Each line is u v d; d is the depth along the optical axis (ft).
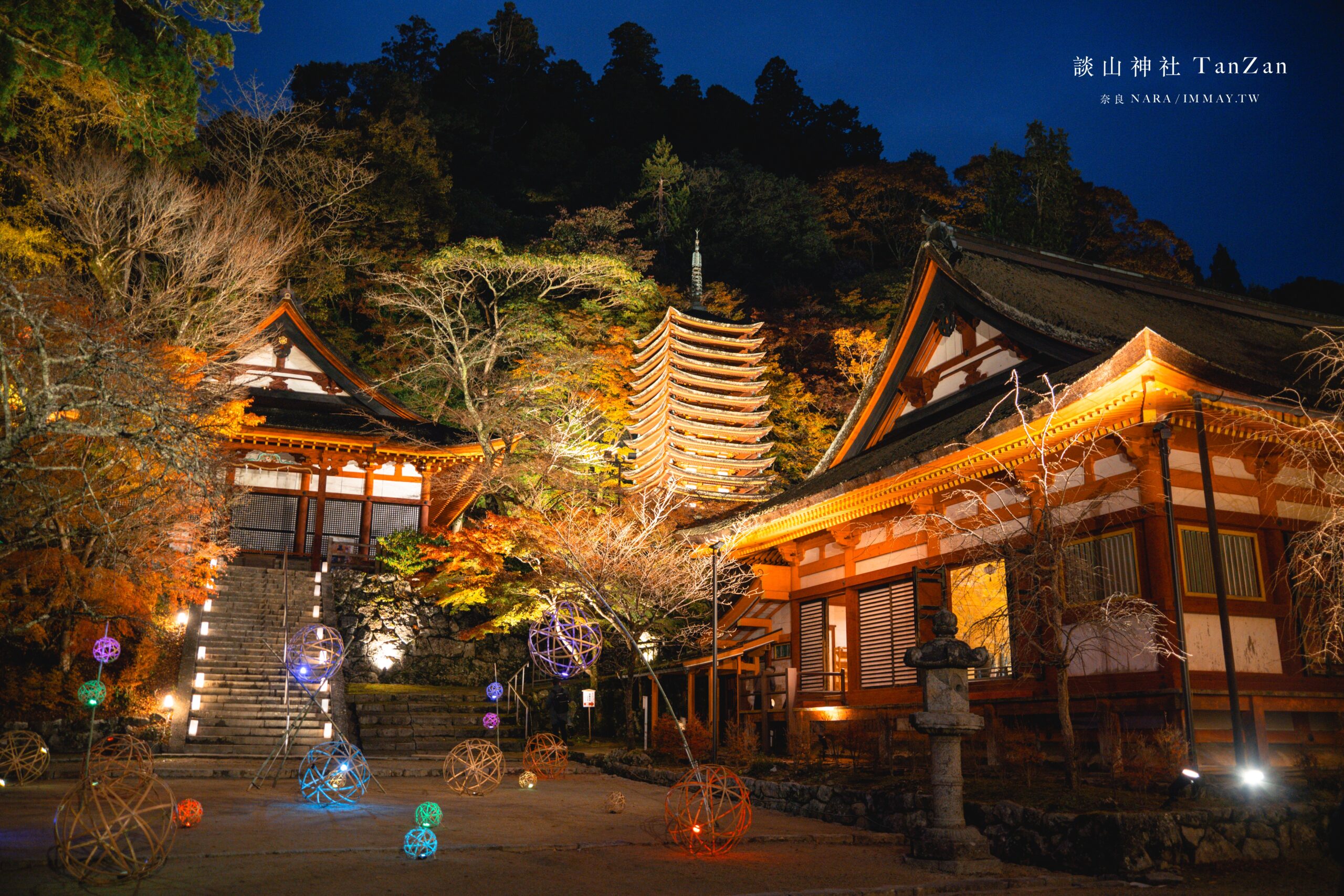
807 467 144.46
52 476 46.96
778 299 211.82
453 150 240.12
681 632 71.77
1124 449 38.47
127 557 56.90
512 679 79.41
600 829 33.63
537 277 155.53
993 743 40.52
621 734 74.13
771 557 65.77
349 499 109.29
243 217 120.37
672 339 139.33
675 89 301.43
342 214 162.20
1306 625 39.73
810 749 49.62
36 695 56.39
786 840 32.63
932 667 29.99
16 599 58.13
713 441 135.64
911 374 62.49
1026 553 42.80
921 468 45.27
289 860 25.43
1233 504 40.42
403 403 135.74
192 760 54.34
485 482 105.70
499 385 126.82
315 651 71.72
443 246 167.32
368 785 46.55
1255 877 27.22
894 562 54.29
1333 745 40.42
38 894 20.53
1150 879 26.45
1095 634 39.40
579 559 67.00
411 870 24.76
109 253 100.53
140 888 21.33
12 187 96.63
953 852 27.91
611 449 103.45
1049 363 50.57
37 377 39.88
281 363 117.70
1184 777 30.81
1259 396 36.14
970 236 59.88
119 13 43.39
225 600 82.79
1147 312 56.65
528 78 279.08
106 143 100.78
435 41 282.36
